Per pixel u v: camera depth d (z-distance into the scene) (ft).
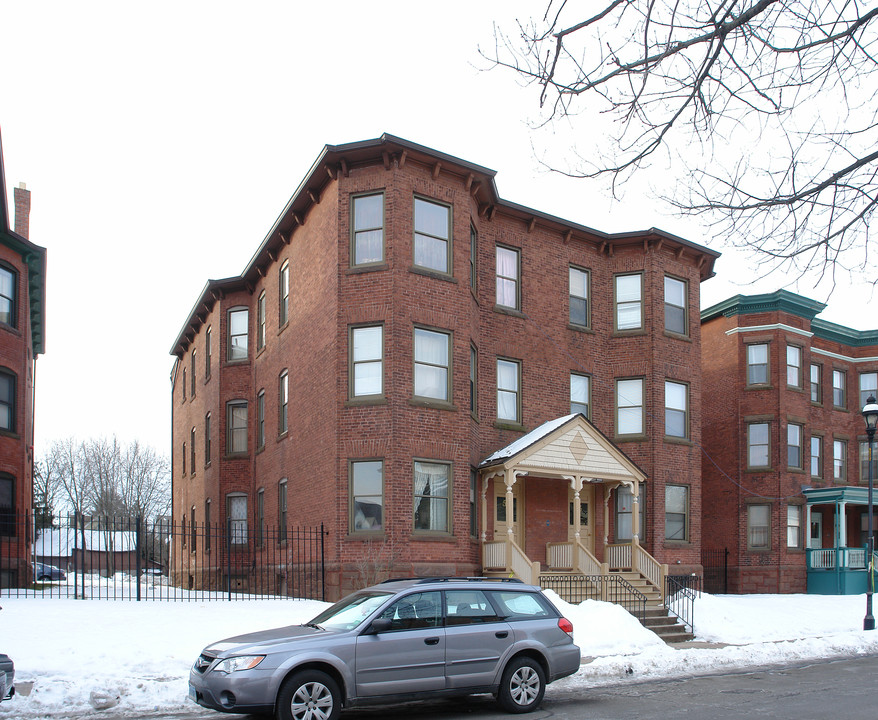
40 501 216.54
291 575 75.51
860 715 35.47
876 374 122.21
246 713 33.60
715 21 18.16
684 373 89.30
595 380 86.63
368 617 33.65
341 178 71.10
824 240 20.42
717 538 109.09
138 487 225.76
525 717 34.88
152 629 47.47
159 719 34.55
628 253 89.15
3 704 34.76
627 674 47.67
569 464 74.08
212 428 101.09
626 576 75.25
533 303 82.89
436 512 68.33
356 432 67.77
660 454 85.40
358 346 69.36
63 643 42.93
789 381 110.22
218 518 95.61
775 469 106.42
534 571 65.00
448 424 69.51
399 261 68.74
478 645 35.14
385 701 33.14
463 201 73.51
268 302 92.38
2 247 83.10
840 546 105.60
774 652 56.24
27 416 90.94
